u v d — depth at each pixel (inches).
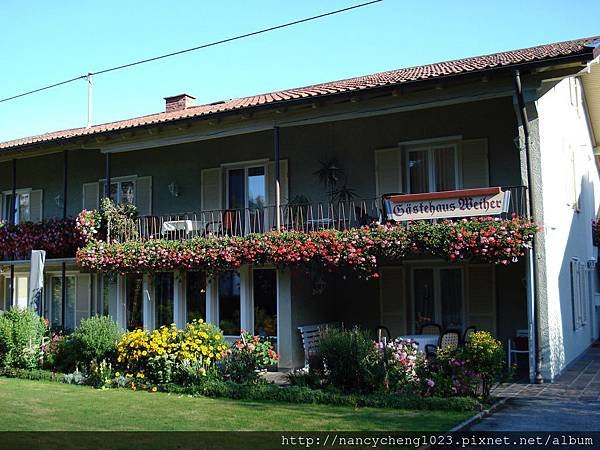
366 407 367.2
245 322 576.4
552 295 479.2
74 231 655.1
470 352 382.9
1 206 847.7
